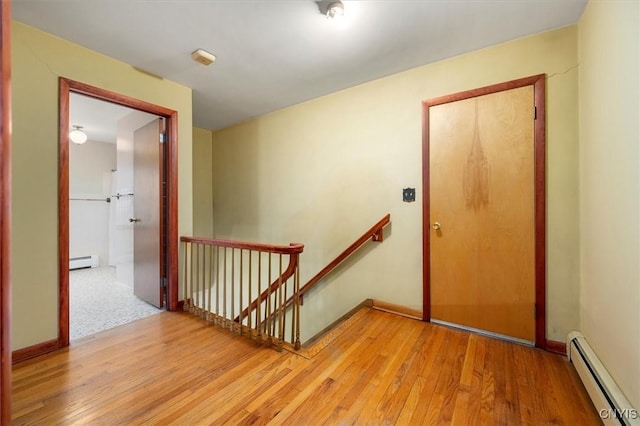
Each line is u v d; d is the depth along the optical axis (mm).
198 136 4141
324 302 2977
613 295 1343
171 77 2576
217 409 1357
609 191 1391
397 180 2518
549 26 1856
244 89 2844
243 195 3852
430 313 2340
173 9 1691
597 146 1533
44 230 1922
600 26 1479
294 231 3287
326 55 2213
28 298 1850
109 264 5055
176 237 2723
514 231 2016
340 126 2875
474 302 2160
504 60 2037
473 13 1728
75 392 1487
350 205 2814
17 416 1319
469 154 2168
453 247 2240
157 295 2766
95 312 2639
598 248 1526
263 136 3602
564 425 1247
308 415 1312
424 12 1714
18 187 1828
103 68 2201
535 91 1931
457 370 1659
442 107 2277
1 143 608
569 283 1846
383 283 2596
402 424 1255
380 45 2068
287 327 3281
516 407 1354
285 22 1809
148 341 2055
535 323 1941
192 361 1779
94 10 1696
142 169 2984
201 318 2506
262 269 3570
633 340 1163
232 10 1700
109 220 5082
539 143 1920
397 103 2510
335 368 1688
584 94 1719
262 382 1559
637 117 1138
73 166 4746
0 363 613
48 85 1938
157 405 1390
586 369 1479
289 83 2701
